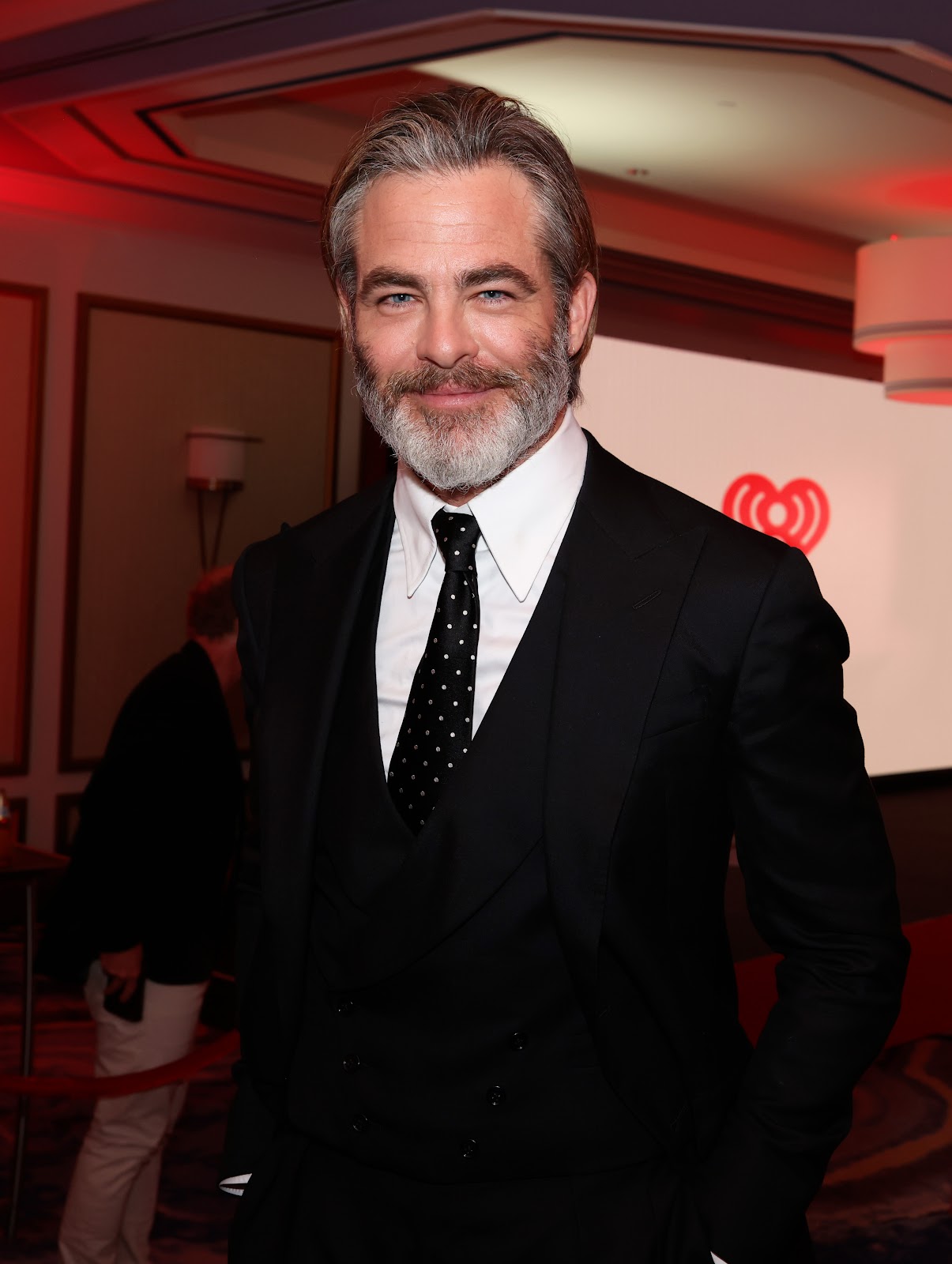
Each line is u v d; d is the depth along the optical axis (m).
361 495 1.46
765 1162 1.19
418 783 1.24
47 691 6.22
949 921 4.81
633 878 1.17
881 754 9.41
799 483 8.89
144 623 6.46
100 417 6.25
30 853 3.28
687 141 5.88
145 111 4.76
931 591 9.66
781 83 4.98
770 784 1.20
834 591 9.11
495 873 1.18
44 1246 3.02
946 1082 4.34
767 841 1.22
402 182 1.16
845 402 9.10
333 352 7.00
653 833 1.18
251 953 1.43
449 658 1.26
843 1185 3.52
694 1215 1.19
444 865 1.19
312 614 1.37
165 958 2.70
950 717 9.82
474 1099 1.21
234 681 2.80
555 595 1.24
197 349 6.51
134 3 3.88
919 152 5.95
